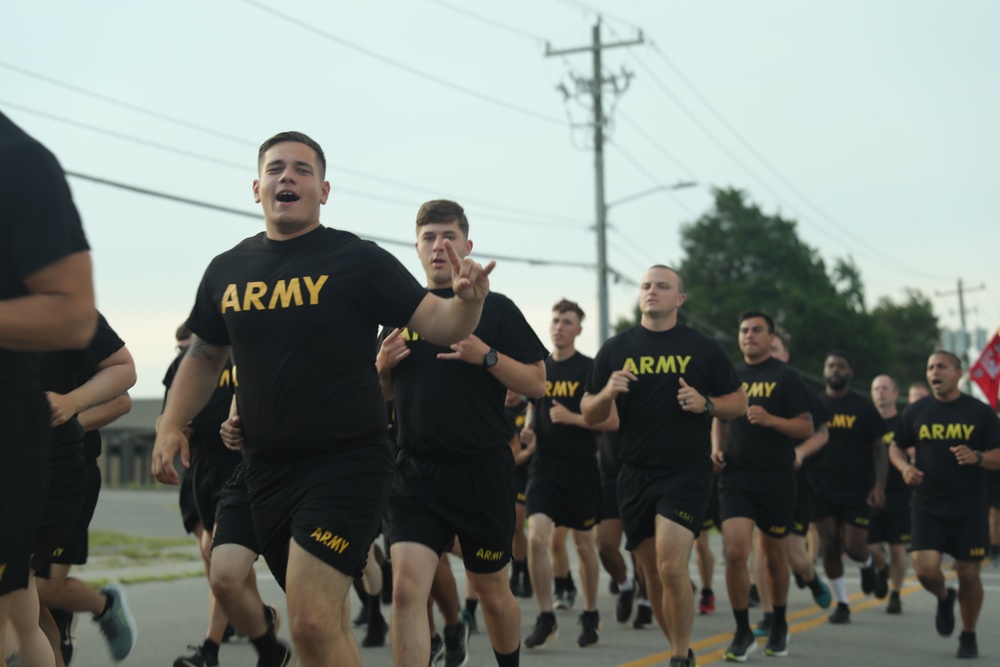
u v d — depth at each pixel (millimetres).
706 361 7977
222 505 6453
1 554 3201
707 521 11836
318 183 4980
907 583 15016
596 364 8336
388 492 4934
